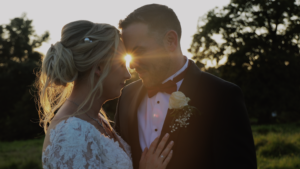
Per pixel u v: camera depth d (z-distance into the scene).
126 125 2.22
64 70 1.59
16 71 31.77
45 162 1.49
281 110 20.14
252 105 21.09
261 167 6.44
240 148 1.77
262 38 21.39
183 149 1.89
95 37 1.65
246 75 21.41
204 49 22.80
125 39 2.00
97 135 1.60
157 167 1.84
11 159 9.60
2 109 30.94
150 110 2.17
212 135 1.87
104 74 1.67
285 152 7.42
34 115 24.50
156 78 2.06
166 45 2.01
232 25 22.39
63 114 1.61
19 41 36.62
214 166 1.88
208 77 2.06
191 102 1.97
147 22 1.95
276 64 20.72
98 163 1.51
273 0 21.06
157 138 1.93
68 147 1.44
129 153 2.02
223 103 1.87
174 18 2.05
